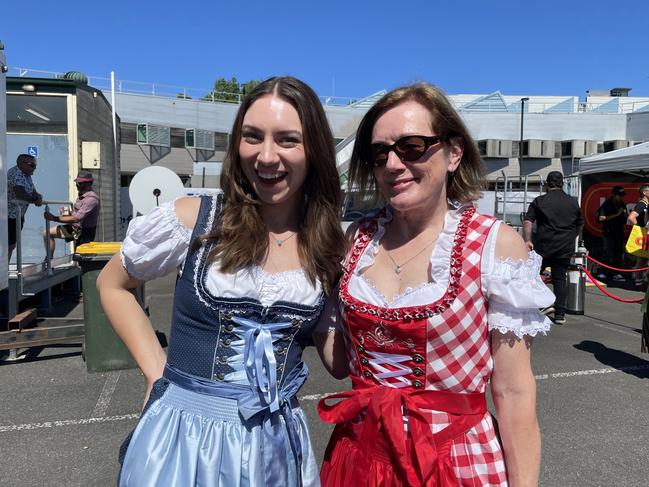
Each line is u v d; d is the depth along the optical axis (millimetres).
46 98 8414
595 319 7168
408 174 1463
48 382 4418
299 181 1504
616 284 10195
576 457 3193
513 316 1357
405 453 1387
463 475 1392
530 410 1391
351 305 1489
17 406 3918
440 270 1415
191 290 1441
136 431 1439
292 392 1520
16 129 8375
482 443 1418
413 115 1453
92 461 3104
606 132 31969
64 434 3453
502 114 31906
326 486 1567
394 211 1576
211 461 1363
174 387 1459
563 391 4316
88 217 8109
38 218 8359
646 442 3396
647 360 5227
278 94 1472
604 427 3619
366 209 1709
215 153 28391
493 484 1399
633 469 3057
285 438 1466
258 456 1394
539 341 5926
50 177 8547
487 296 1384
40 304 7730
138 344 1537
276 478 1415
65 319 6523
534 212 6777
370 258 1558
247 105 1503
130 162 26281
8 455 3174
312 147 1489
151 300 8172
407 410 1420
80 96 8680
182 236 1481
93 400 4027
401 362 1444
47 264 7207
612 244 10594
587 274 7457
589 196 11211
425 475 1354
